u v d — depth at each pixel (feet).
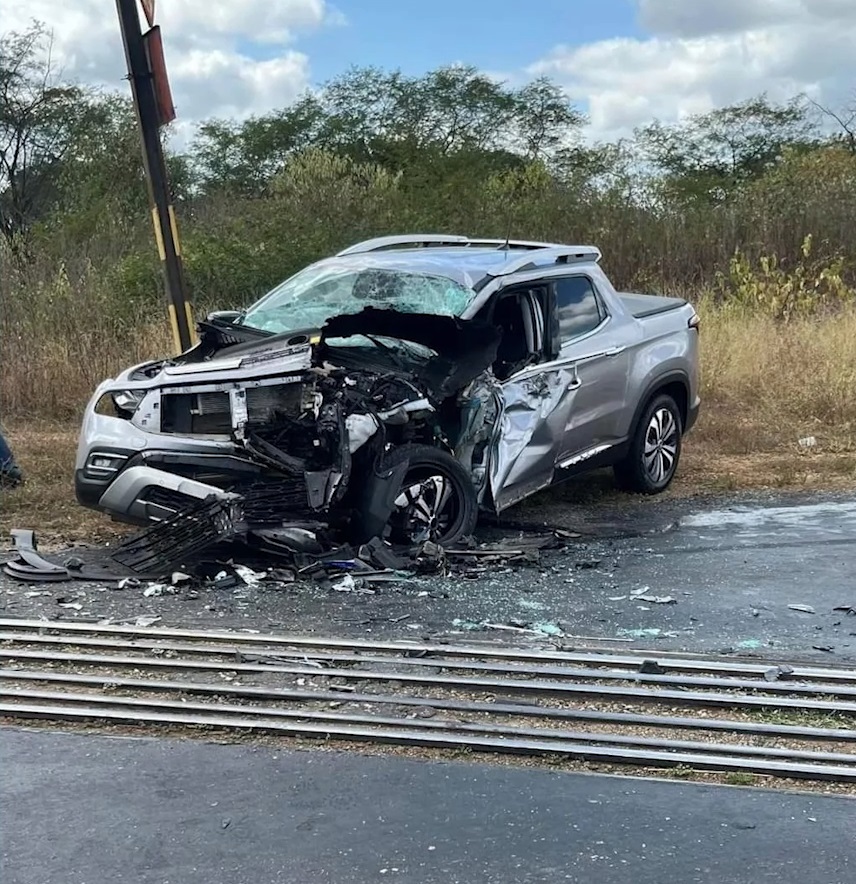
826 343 41.81
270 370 20.83
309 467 20.79
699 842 11.30
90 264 46.78
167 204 29.81
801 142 106.63
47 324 39.55
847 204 61.31
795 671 15.74
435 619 18.03
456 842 11.26
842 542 23.17
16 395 36.22
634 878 10.61
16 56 85.40
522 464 23.43
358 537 21.56
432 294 24.00
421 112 103.40
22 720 14.21
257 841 11.27
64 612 18.17
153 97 29.27
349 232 51.98
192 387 21.11
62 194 78.84
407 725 14.03
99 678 15.40
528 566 21.29
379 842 11.25
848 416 36.40
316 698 14.82
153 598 18.97
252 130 104.99
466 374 22.39
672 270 57.77
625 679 15.52
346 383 21.20
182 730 13.92
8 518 24.70
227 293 46.85
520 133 106.63
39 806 11.96
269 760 13.11
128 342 39.04
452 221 56.85
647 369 27.07
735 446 33.53
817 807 12.08
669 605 18.85
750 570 21.06
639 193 63.46
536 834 11.44
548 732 13.88
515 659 16.26
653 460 28.09
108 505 20.67
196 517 19.84
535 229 58.49
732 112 107.76
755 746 13.62
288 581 20.03
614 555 22.26
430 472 22.09
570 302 25.46
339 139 101.24
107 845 11.18
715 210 62.28
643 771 12.98
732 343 41.52
